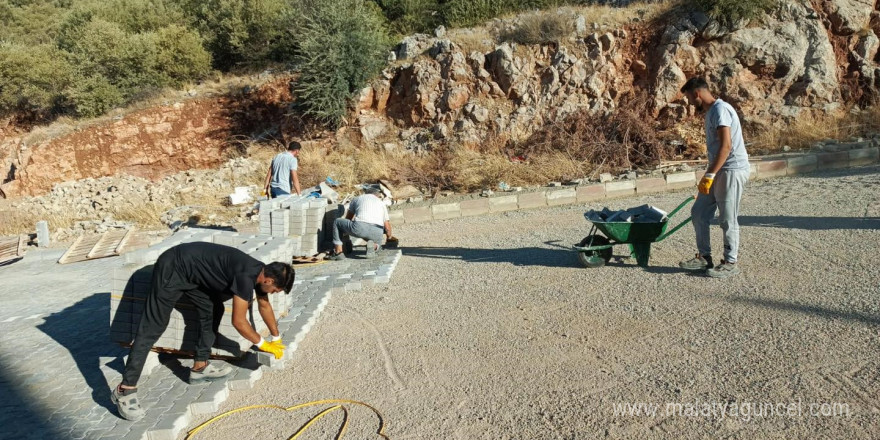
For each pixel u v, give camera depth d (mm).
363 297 7441
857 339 4852
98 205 17344
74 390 5395
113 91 20750
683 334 5375
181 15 23797
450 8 20469
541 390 4688
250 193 16234
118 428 4539
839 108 14945
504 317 6238
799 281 6230
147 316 4684
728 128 6180
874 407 3961
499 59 16766
